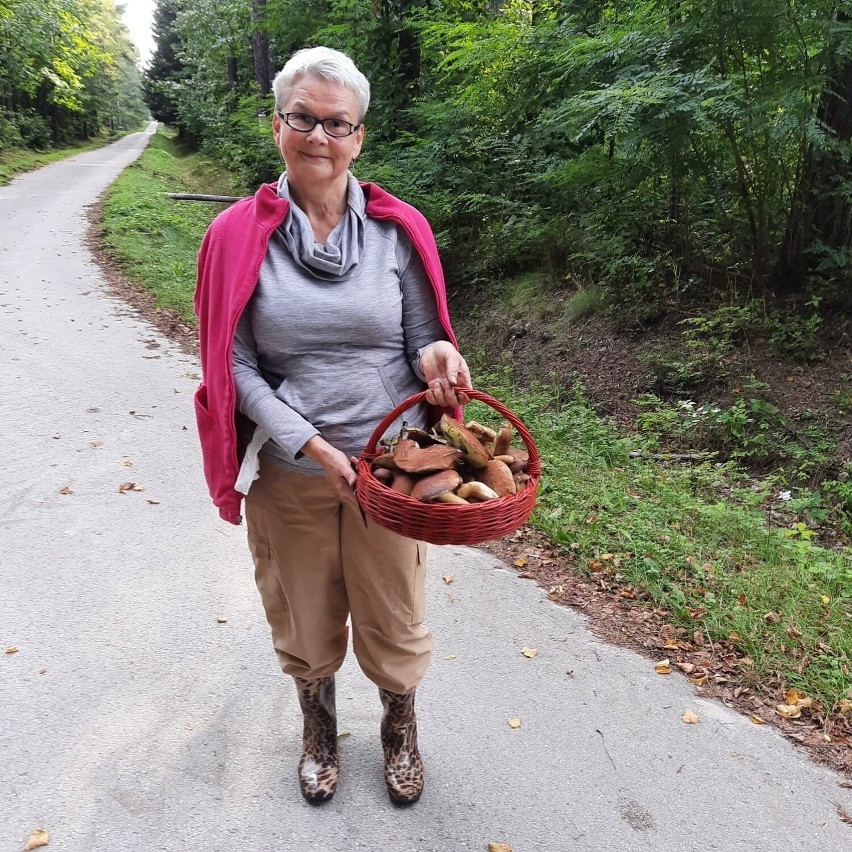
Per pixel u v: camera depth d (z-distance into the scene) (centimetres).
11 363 639
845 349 586
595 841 216
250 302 184
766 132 582
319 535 200
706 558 380
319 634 211
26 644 288
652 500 454
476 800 229
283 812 220
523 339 781
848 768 249
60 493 415
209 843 208
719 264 706
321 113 175
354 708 266
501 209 930
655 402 617
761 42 558
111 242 1236
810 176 602
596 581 361
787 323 616
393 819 220
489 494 167
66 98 3544
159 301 905
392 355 198
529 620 328
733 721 270
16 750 237
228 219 187
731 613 327
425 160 1008
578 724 264
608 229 804
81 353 690
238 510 197
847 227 607
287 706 264
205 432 198
